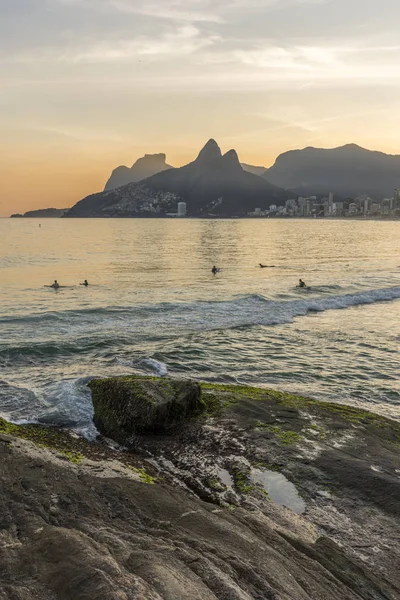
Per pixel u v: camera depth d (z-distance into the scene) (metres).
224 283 41.59
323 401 15.27
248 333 23.73
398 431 12.77
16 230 165.50
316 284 40.81
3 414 13.50
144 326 25.02
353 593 5.93
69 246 88.44
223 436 11.92
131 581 4.63
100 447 11.80
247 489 9.59
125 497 7.66
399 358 20.08
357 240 113.88
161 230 170.25
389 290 36.69
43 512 6.77
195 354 20.16
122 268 53.28
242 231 163.00
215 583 4.97
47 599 4.46
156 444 11.93
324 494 9.42
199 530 6.75
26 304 31.50
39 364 18.62
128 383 13.47
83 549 5.21
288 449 11.19
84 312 28.62
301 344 21.95
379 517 8.67
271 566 5.83
